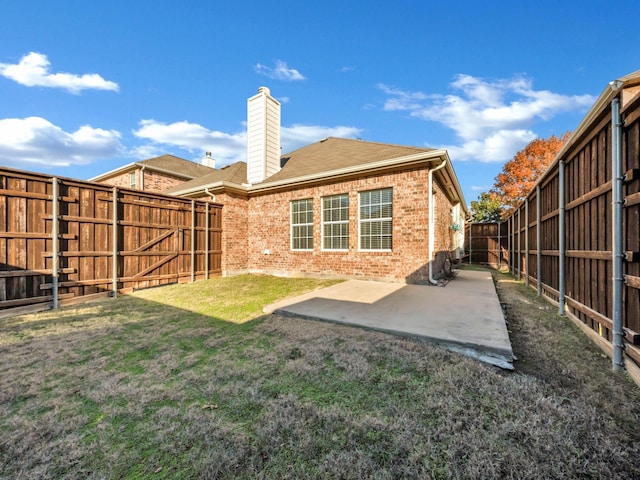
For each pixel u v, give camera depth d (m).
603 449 1.61
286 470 1.51
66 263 5.67
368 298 5.54
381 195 7.90
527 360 2.86
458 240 14.15
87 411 2.06
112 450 1.67
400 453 1.61
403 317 4.14
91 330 3.95
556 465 1.50
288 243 9.60
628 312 2.56
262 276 9.52
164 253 7.75
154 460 1.60
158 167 15.38
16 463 1.58
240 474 1.49
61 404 2.14
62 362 2.89
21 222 5.07
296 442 1.71
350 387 2.33
